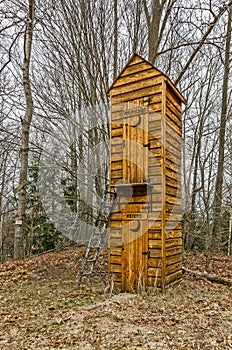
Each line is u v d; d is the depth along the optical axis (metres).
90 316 4.48
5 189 15.77
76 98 11.96
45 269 8.20
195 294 5.73
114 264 6.37
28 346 3.62
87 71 11.54
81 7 10.86
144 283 5.88
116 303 5.07
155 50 10.33
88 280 6.70
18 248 9.86
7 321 4.45
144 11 11.45
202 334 3.82
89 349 3.48
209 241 9.56
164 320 4.25
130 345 3.53
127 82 6.55
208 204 11.40
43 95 11.79
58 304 5.17
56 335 3.89
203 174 12.73
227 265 8.88
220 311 4.71
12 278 7.38
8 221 15.84
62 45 11.37
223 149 13.01
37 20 10.51
